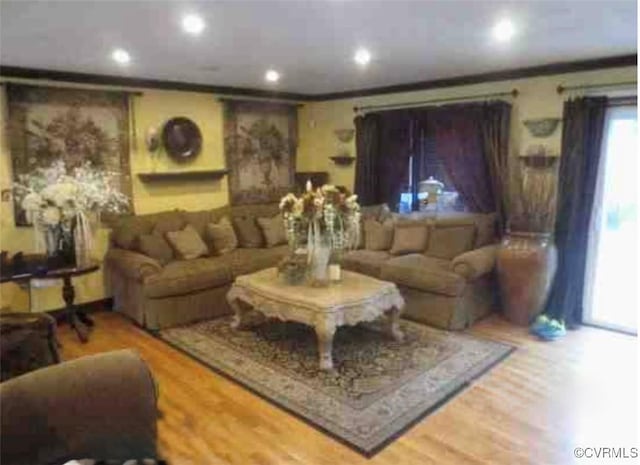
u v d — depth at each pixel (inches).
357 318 143.6
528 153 190.2
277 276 166.7
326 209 154.6
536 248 172.2
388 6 105.4
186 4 101.7
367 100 245.1
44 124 180.1
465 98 208.2
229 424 114.9
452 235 195.2
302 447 105.6
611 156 173.0
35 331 117.3
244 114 243.8
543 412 117.7
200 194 230.8
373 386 131.6
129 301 188.4
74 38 129.9
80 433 69.9
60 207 161.3
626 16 115.3
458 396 126.0
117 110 199.5
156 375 140.8
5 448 64.3
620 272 174.6
